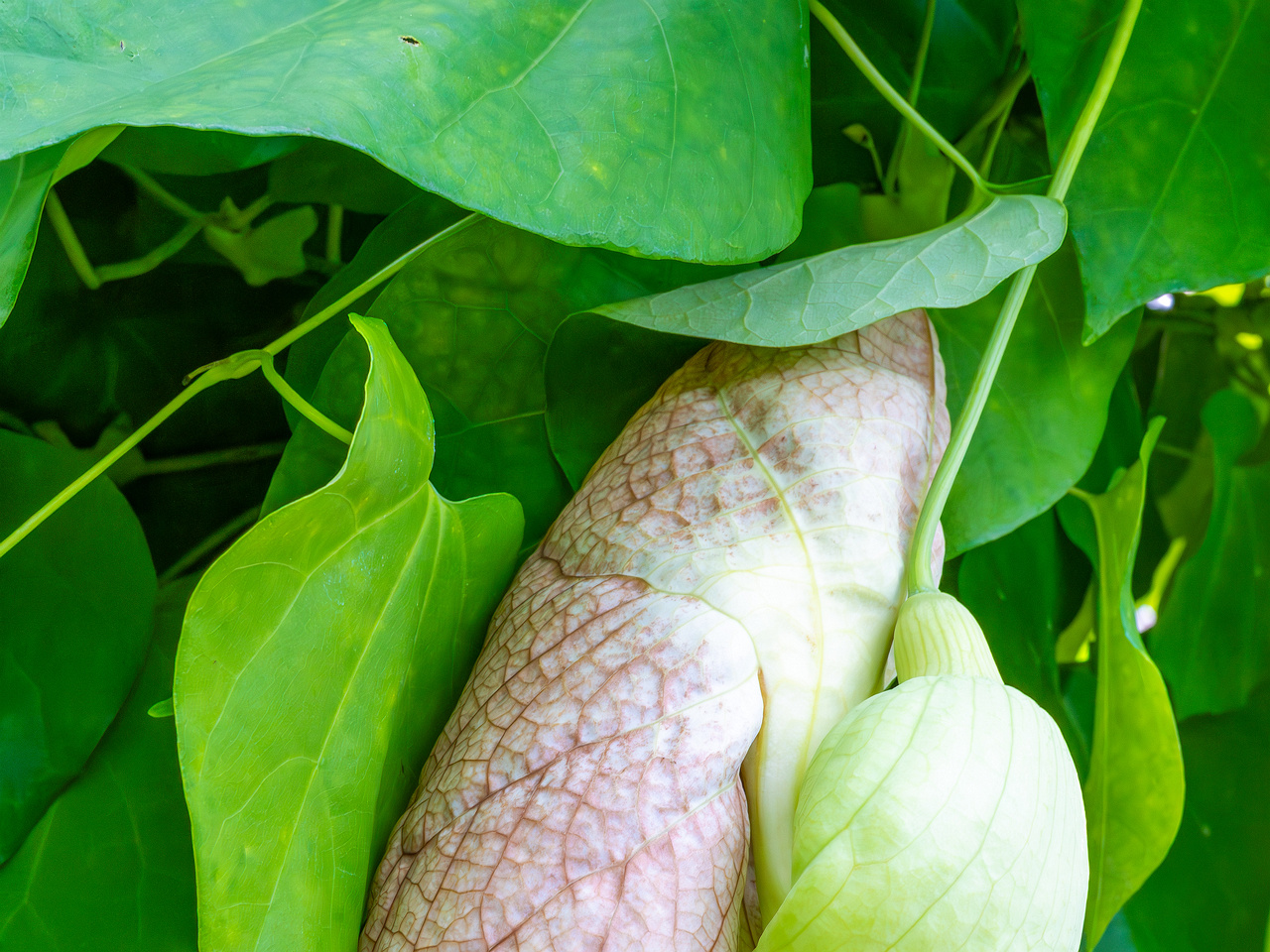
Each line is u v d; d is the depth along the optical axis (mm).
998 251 273
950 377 321
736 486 256
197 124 204
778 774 242
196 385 272
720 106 257
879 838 216
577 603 251
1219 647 415
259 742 225
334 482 226
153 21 225
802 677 245
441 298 295
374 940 242
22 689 278
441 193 220
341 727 240
